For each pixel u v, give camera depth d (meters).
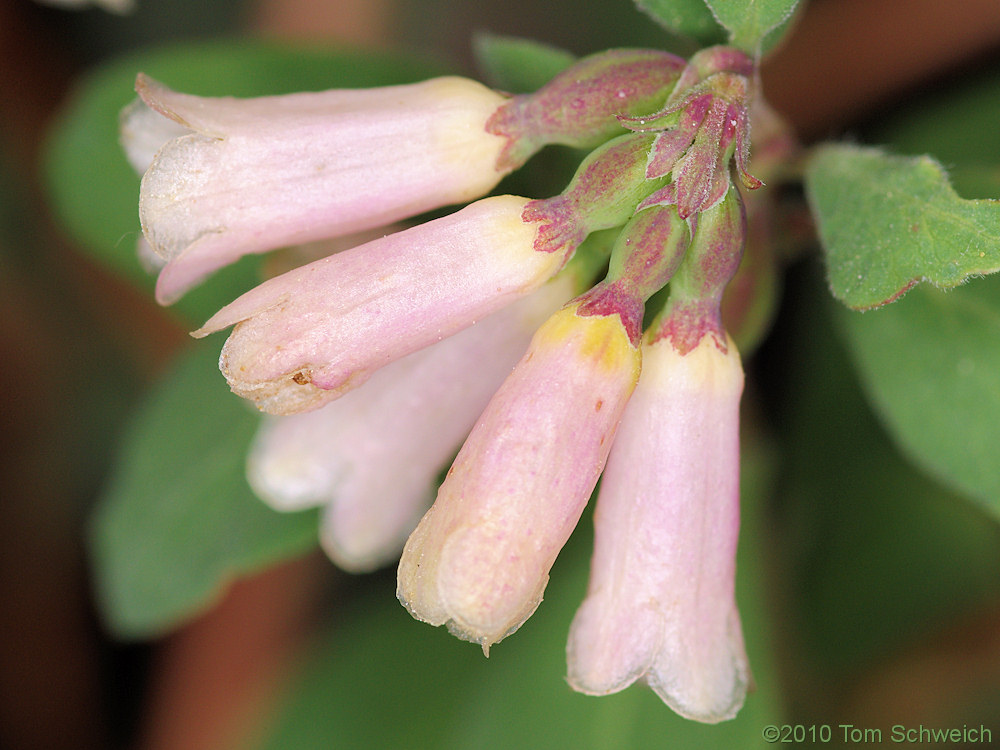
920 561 0.11
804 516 0.11
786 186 0.11
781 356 0.11
